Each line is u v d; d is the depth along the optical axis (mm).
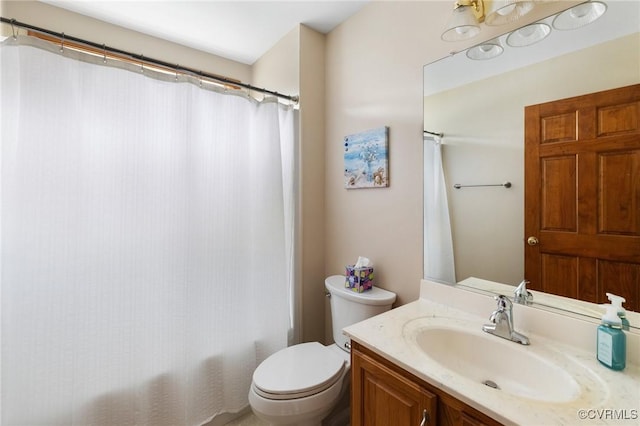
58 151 1210
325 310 2012
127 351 1359
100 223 1303
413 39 1445
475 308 1216
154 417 1433
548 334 1010
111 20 1802
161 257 1446
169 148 1471
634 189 872
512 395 738
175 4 1652
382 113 1601
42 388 1179
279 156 1819
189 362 1512
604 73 917
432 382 812
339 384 1357
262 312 1774
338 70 1882
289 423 1237
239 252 1701
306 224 1914
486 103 1196
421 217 1429
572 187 994
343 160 1850
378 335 1049
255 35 1986
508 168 1144
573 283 995
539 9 1049
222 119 1657
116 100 1345
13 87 1150
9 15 1530
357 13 1744
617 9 894
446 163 1334
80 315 1255
